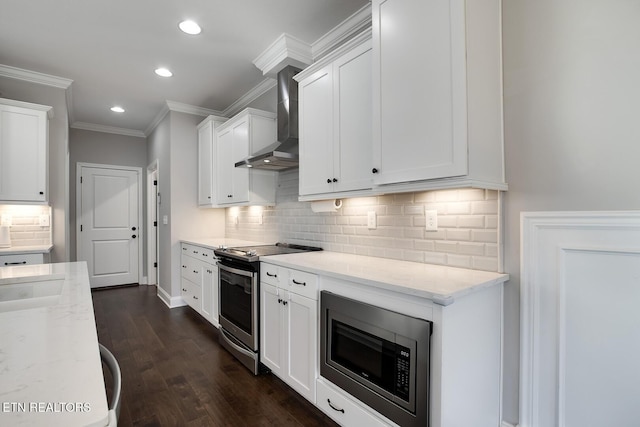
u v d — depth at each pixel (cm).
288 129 280
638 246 124
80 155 496
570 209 138
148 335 308
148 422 180
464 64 136
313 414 189
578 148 136
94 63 302
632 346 126
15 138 295
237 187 333
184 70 317
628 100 124
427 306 128
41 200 306
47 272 153
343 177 204
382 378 143
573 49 137
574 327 139
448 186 143
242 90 365
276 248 287
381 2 170
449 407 126
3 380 52
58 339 70
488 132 148
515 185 154
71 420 42
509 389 157
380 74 170
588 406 136
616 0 126
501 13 158
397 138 161
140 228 541
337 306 165
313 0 217
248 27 248
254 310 231
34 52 282
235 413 189
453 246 179
